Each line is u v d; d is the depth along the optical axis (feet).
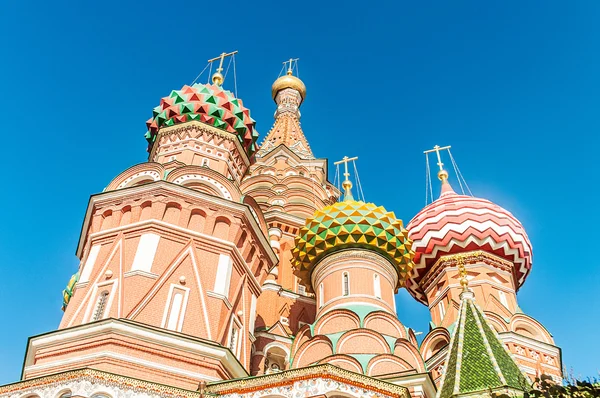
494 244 120.26
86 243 92.43
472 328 69.62
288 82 192.03
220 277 82.43
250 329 86.63
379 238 97.25
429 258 122.72
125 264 79.66
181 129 108.06
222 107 111.86
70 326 74.28
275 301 107.65
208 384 65.05
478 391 59.06
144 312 74.49
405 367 79.77
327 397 60.54
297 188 137.28
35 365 70.54
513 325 108.68
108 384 61.57
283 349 97.96
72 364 68.69
